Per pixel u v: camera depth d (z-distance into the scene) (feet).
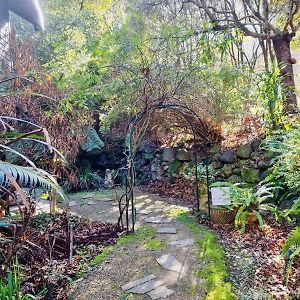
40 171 7.14
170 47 16.93
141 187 23.58
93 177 24.39
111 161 26.00
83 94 17.67
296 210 11.91
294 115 16.37
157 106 15.57
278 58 19.12
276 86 16.61
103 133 25.09
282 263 10.69
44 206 18.28
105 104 22.47
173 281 9.96
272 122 16.78
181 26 18.22
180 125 21.08
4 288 7.70
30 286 9.31
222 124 19.89
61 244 12.97
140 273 10.59
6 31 17.65
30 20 15.24
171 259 11.43
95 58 16.67
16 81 15.76
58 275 10.26
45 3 26.73
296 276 9.83
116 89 19.13
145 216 16.58
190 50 17.21
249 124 19.06
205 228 14.48
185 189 20.92
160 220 15.75
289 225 13.75
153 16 17.69
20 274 9.46
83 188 23.59
